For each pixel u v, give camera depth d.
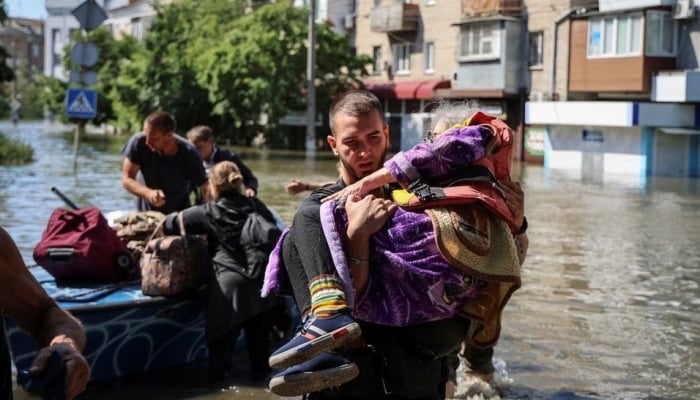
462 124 3.60
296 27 41.66
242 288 6.57
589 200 21.47
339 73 44.31
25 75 114.50
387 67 46.06
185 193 8.42
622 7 32.41
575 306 9.12
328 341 3.07
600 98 34.81
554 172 32.06
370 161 3.53
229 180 6.78
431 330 3.39
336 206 3.33
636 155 31.73
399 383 3.42
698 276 11.04
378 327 3.43
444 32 42.22
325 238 3.27
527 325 8.25
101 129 66.19
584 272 11.22
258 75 41.62
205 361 7.19
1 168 26.55
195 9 47.12
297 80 42.72
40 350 2.70
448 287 3.30
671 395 6.26
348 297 3.22
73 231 7.08
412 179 3.33
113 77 56.59
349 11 49.53
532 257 12.47
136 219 7.69
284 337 6.91
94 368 6.55
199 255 6.79
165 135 8.15
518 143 37.75
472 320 3.46
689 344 7.64
